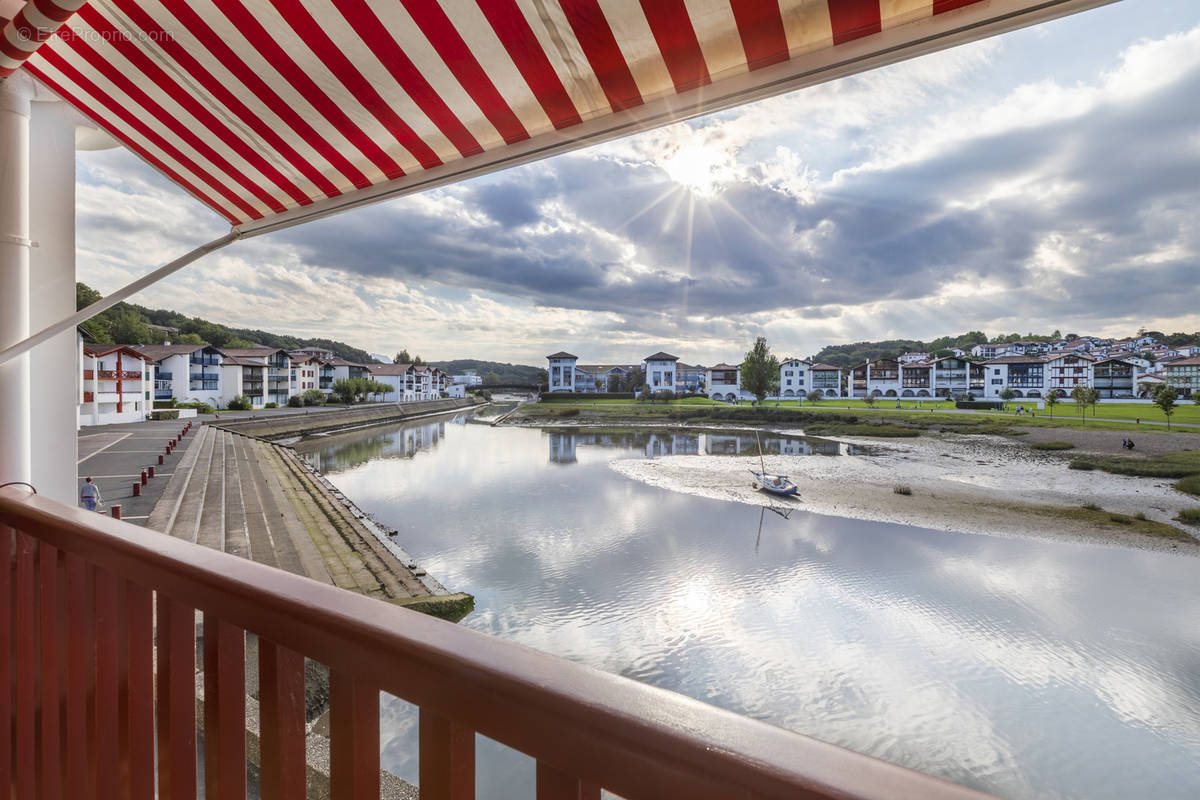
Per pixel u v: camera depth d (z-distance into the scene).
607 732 0.36
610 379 119.81
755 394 96.00
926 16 1.05
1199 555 21.56
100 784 0.97
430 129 1.76
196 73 1.81
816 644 13.25
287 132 1.93
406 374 109.06
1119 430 54.28
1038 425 59.88
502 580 16.73
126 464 22.28
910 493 32.41
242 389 66.56
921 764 9.17
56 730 1.15
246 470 26.70
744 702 10.74
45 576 1.17
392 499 28.61
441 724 0.50
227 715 0.72
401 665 0.51
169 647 0.82
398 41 1.53
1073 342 86.31
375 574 14.65
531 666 0.44
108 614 0.97
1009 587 17.66
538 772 0.43
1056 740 9.79
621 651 12.53
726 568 18.62
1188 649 13.45
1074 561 20.64
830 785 0.26
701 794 0.32
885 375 95.12
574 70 1.43
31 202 2.27
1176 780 8.80
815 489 33.47
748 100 1.32
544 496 30.02
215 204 2.35
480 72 1.53
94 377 39.69
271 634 0.65
